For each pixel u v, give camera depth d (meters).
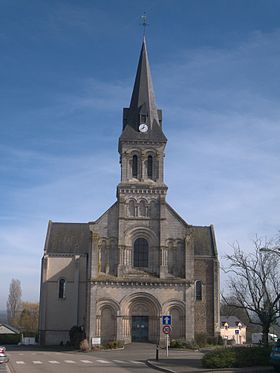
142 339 61.12
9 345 76.69
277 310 41.41
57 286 75.12
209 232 74.25
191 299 61.41
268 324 41.25
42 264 76.25
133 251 63.50
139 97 68.56
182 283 61.75
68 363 40.56
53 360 43.78
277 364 30.27
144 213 64.38
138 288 61.56
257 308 42.00
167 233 63.78
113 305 61.09
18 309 129.62
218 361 33.25
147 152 66.25
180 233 63.78
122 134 66.50
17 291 130.25
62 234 79.50
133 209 64.38
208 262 69.69
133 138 66.25
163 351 55.06
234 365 33.12
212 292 68.62
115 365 38.53
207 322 67.62
